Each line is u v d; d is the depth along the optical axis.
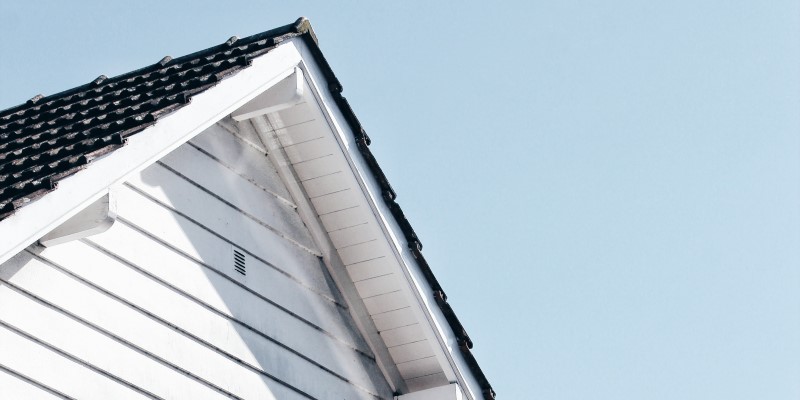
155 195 9.27
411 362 10.43
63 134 8.89
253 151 10.05
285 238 10.07
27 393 8.12
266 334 9.66
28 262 8.37
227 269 9.56
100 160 8.16
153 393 8.79
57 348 8.35
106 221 8.20
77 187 7.98
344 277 10.34
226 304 9.45
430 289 10.25
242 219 9.80
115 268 8.84
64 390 8.30
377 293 10.30
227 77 9.14
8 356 8.10
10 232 7.60
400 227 10.15
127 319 8.80
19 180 8.08
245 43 9.96
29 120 9.74
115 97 9.57
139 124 8.55
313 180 10.13
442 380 10.41
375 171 10.06
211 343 9.25
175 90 9.12
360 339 10.38
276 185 10.15
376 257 10.18
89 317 8.59
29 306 8.30
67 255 8.59
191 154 9.61
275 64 9.48
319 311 10.12
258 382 9.47
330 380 10.02
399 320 10.33
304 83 9.73
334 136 9.89
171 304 9.09
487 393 10.53
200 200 9.56
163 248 9.19
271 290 9.82
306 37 9.77
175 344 9.02
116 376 8.61
